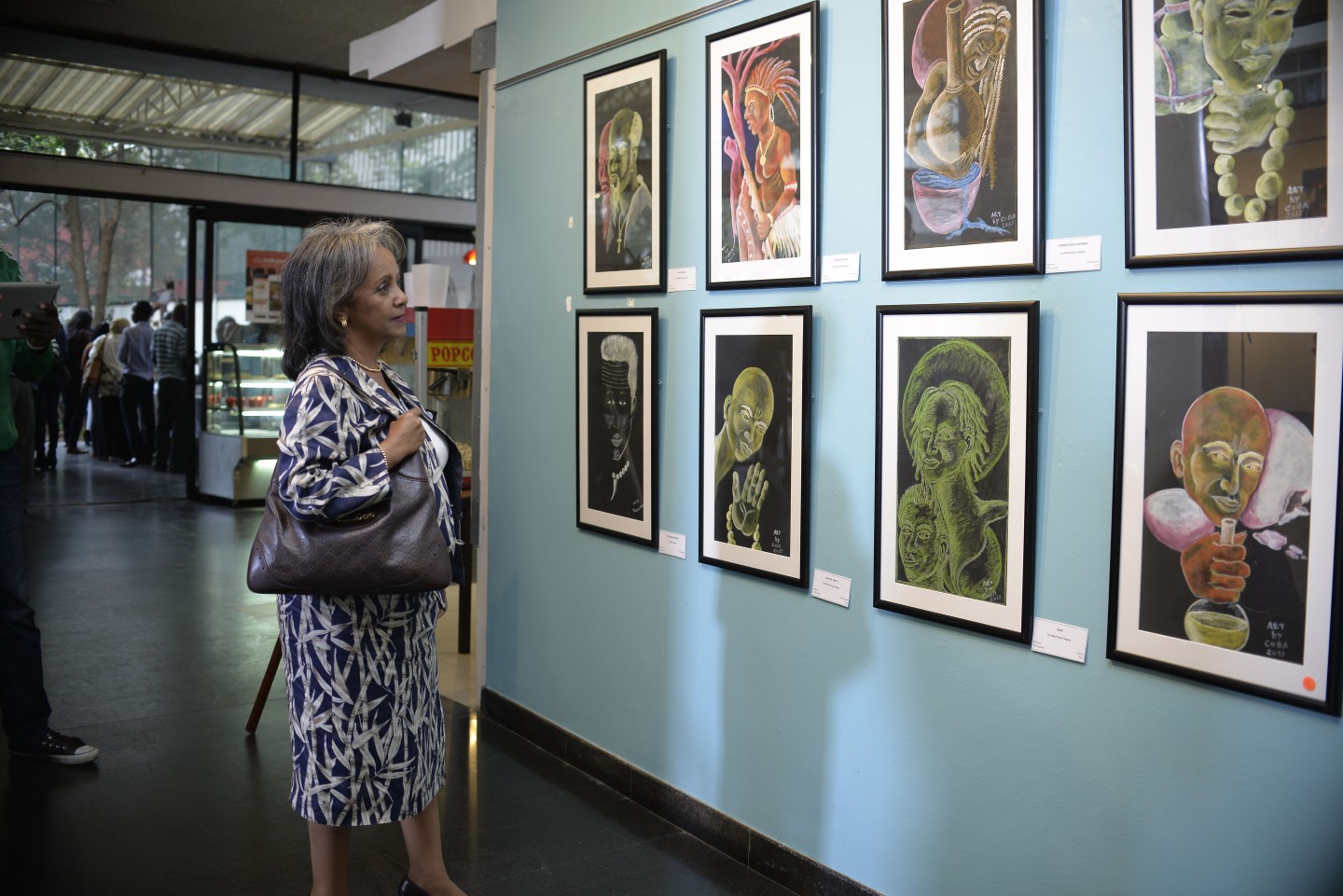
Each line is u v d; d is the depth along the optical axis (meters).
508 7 4.15
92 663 4.79
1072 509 2.17
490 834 3.21
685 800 3.27
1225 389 1.89
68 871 2.89
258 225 9.49
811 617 2.82
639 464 3.41
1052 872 2.24
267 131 9.48
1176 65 1.94
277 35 8.70
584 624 3.75
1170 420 1.97
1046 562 2.22
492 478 4.32
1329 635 1.78
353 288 2.25
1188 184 1.93
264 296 9.59
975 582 2.35
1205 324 1.92
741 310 2.96
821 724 2.80
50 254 12.88
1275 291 1.83
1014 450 2.25
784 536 2.86
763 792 2.99
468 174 10.42
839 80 2.67
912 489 2.48
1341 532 1.75
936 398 2.41
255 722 4.00
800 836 2.88
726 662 3.12
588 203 3.62
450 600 6.27
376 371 2.37
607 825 3.29
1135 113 2.00
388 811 2.27
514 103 4.13
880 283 2.58
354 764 2.22
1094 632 2.14
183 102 9.10
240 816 3.27
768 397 2.89
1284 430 1.82
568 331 3.81
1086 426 2.14
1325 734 1.80
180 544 7.46
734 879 2.95
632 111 3.38
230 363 9.24
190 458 9.48
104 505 9.05
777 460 2.88
